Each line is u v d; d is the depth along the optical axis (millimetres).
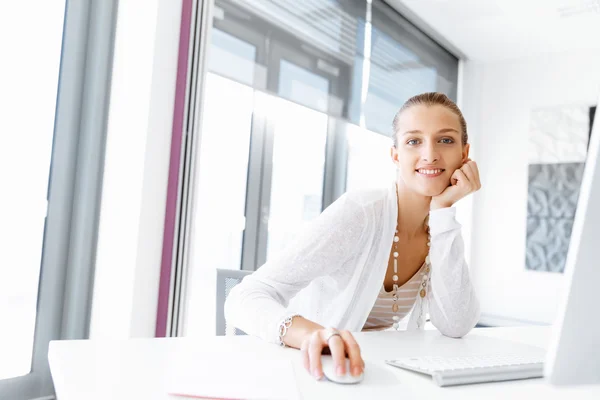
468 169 1243
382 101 3803
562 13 3805
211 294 2684
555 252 4430
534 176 4590
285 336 915
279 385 668
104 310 2008
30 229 1929
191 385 654
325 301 1323
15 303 1896
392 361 817
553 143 4508
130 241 1977
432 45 4430
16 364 1887
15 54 1866
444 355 924
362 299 1284
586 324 469
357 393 661
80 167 2049
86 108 2061
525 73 4723
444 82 4625
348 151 3518
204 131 2568
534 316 4504
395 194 1317
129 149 2023
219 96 2633
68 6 2002
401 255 1364
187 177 2076
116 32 2109
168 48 2062
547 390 720
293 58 2979
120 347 851
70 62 2010
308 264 1167
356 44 3514
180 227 2068
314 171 3248
